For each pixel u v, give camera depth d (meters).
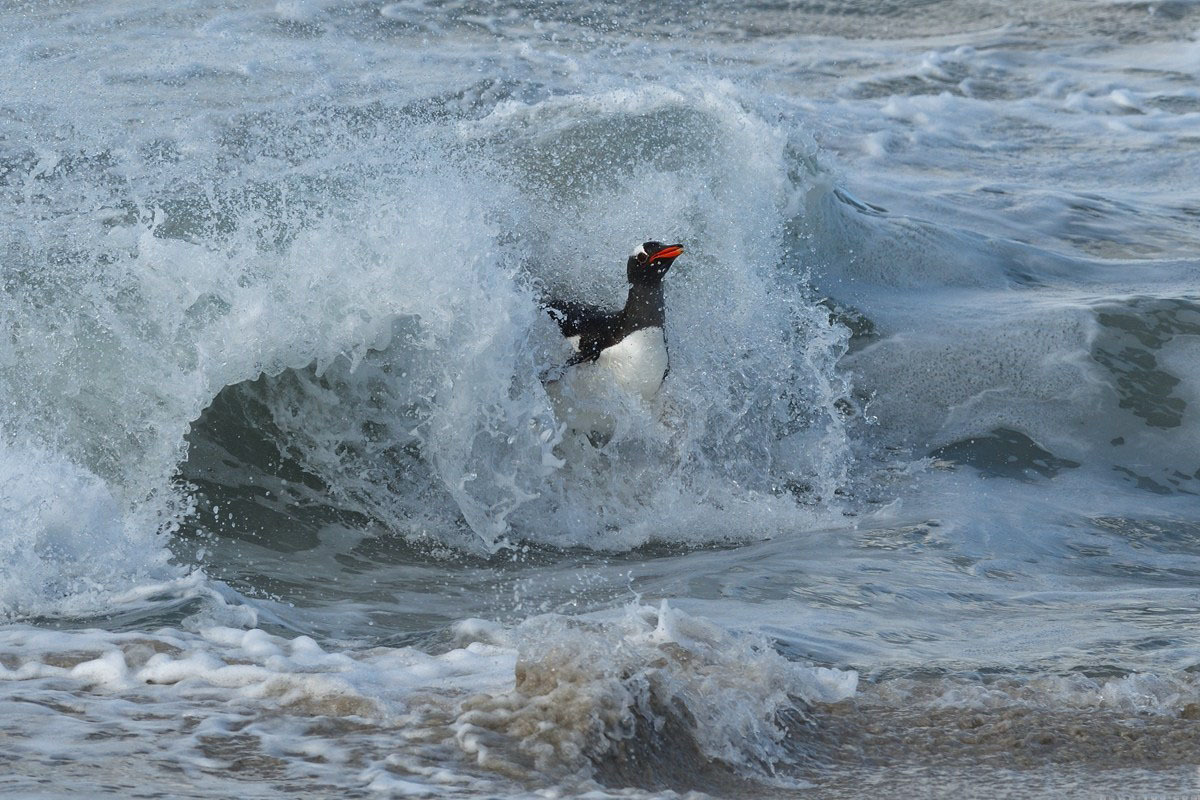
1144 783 13.82
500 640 17.70
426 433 27.14
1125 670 17.50
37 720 13.36
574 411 28.36
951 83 64.81
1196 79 66.81
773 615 19.94
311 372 27.23
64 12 54.12
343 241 27.36
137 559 21.14
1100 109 62.22
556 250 32.25
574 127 35.91
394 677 15.68
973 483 29.92
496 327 27.16
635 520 27.08
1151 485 30.73
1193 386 34.03
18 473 21.83
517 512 26.84
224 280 26.53
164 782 11.73
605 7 67.62
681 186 34.22
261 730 13.48
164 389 25.48
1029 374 34.19
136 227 28.36
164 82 45.75
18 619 18.42
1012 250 41.56
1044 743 14.89
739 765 13.78
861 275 38.69
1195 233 45.41
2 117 39.88
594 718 13.52
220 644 17.17
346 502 26.33
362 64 51.47
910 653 18.09
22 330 25.27
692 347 31.56
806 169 38.12
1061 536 26.83
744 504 27.81
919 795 13.30
